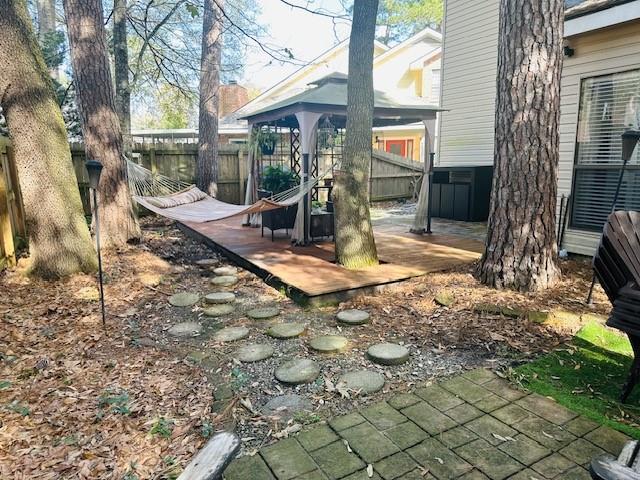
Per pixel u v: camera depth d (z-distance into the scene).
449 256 5.59
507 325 3.42
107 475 1.91
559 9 3.90
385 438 2.10
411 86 17.41
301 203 6.23
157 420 2.30
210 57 9.62
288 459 1.96
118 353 3.13
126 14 8.16
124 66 8.09
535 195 4.01
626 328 2.31
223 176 10.31
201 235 7.25
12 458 2.02
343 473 1.87
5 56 4.30
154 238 7.39
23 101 4.42
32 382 2.72
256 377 2.77
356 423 2.22
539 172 3.99
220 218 5.64
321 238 6.84
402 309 3.90
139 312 3.99
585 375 2.68
